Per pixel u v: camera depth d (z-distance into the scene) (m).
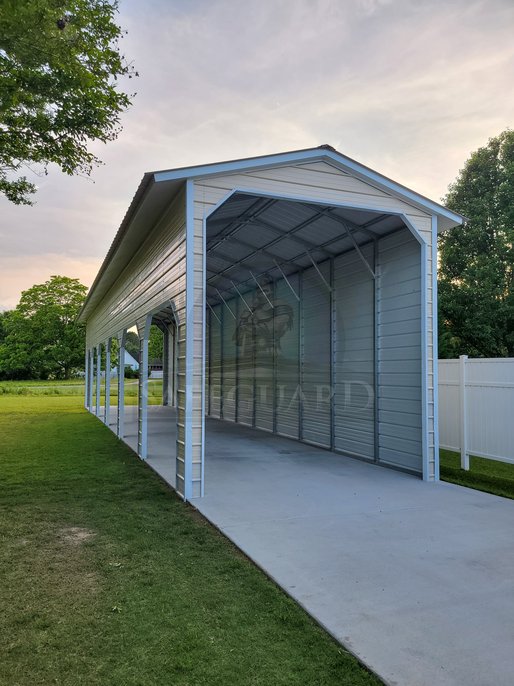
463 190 13.71
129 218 6.56
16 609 2.73
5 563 3.40
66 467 6.79
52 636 2.44
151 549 3.66
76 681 2.07
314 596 2.84
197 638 2.40
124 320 9.87
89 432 10.79
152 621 2.58
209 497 5.11
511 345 12.59
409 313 6.53
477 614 2.63
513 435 5.64
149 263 7.28
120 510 4.71
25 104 6.33
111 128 7.02
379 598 2.82
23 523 4.31
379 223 6.76
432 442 6.10
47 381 39.12
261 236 8.09
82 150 7.21
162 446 8.80
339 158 5.79
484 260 12.57
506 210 12.72
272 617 2.62
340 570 3.22
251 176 5.45
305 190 5.70
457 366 6.64
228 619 2.59
